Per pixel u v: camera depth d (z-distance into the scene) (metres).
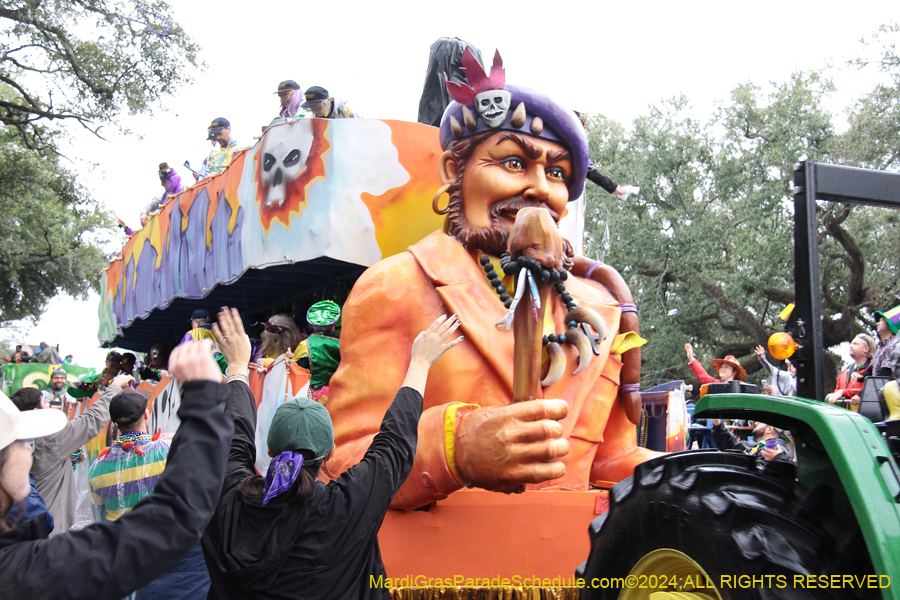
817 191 2.49
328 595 2.14
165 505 1.54
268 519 2.15
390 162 4.40
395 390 3.62
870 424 2.10
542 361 3.72
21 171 20.88
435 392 3.62
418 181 4.44
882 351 3.06
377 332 3.69
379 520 2.28
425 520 3.51
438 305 3.73
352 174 4.32
